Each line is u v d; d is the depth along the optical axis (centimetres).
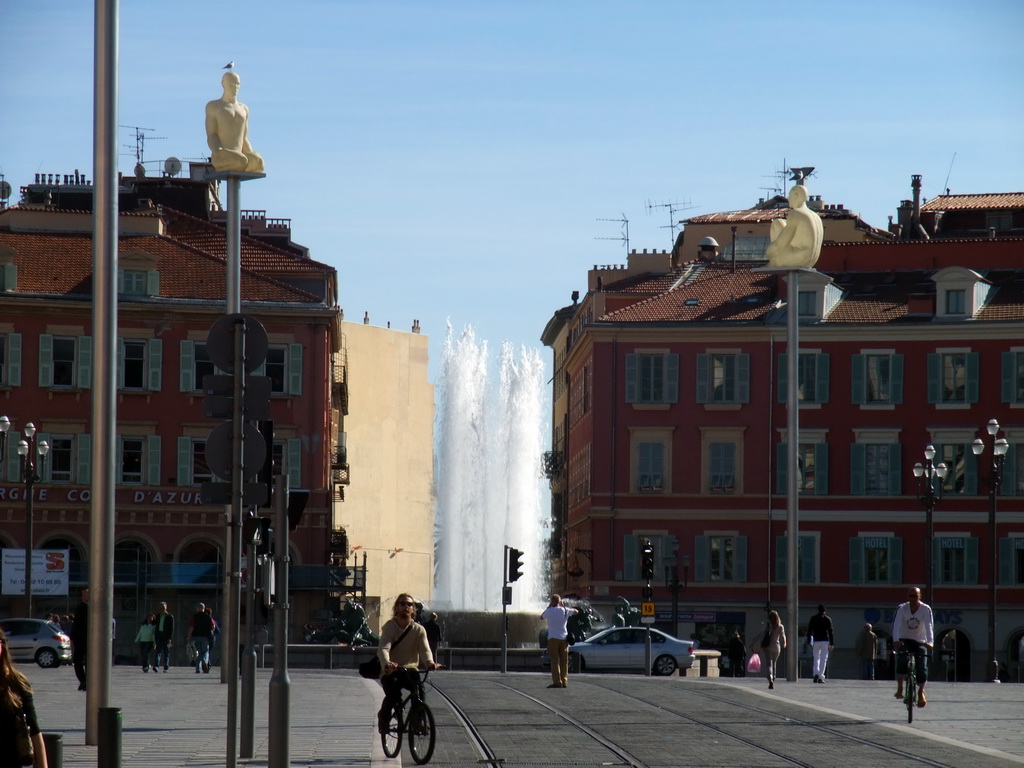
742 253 10262
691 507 8294
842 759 2217
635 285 9756
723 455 8300
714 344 8344
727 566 8231
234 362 1773
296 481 7706
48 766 1266
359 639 6284
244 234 9456
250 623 2095
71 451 7581
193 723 2686
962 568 7988
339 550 8475
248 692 2067
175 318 7725
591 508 8375
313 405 7769
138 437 7662
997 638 7900
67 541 7525
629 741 2433
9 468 7512
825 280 8275
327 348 7875
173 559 7594
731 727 2758
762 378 8281
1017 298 8219
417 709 2034
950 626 7956
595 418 8431
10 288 7600
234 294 3834
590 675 5097
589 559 8412
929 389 8106
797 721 2933
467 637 6506
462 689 3906
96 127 2197
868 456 8150
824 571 8119
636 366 8406
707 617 8188
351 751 2156
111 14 2195
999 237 9094
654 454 8369
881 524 8081
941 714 3209
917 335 8131
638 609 7475
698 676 5806
